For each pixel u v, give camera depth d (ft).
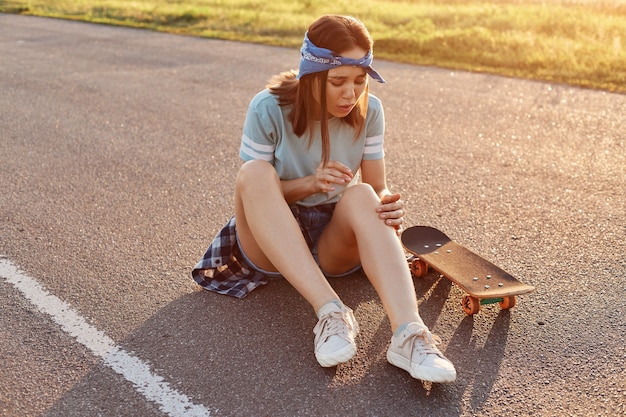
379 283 8.44
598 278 10.50
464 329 9.21
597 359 8.50
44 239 12.35
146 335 9.28
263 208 8.79
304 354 8.79
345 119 9.50
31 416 7.74
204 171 15.90
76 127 19.89
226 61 30.14
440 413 7.63
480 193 14.20
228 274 10.54
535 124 19.34
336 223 9.20
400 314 8.21
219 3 52.29
